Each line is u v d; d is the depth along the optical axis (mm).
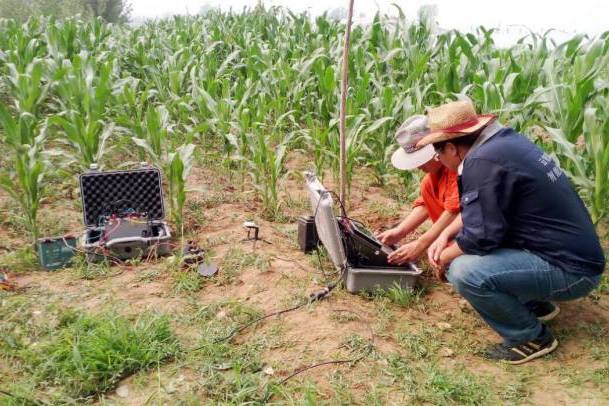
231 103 6145
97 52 9766
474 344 3168
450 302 3574
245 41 10078
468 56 6605
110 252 3934
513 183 2691
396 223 4816
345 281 3613
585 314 3473
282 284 3676
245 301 3510
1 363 2893
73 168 5824
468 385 2756
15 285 3611
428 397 2682
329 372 2846
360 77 6699
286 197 5301
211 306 3406
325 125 6559
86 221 4082
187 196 5234
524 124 5094
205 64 8508
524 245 2846
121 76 9391
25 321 3225
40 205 4961
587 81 4383
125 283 3701
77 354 2783
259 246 4227
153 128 4941
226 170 5977
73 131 4949
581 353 3090
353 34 9008
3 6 26859
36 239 4184
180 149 4551
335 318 3297
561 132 4277
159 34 11641
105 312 3246
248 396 2650
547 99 5117
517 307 2941
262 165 4898
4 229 4500
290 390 2701
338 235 3432
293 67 7285
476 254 2826
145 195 4180
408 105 5461
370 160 6051
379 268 3598
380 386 2754
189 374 2830
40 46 9258
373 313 3371
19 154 4141
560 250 2777
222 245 4266
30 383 2721
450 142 2846
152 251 4012
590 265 2791
